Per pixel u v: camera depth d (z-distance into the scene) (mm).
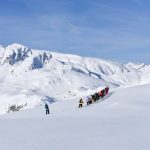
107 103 50000
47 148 20266
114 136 23906
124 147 20406
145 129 26453
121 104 43812
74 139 23016
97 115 36594
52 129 27875
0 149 20156
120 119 32438
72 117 36188
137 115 34688
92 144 21344
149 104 42719
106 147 20484
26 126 30484
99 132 25641
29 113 51031
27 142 22188
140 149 19891
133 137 23406
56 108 56156
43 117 39062
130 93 59656
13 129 28766
